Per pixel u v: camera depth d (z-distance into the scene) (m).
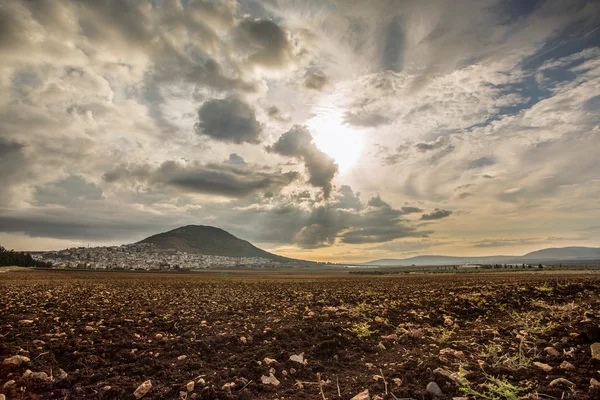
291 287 32.72
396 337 9.97
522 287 18.44
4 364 6.93
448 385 6.09
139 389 6.27
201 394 6.18
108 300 18.70
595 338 7.62
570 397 5.20
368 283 40.09
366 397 5.80
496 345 8.29
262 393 6.45
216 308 15.85
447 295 18.73
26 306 14.89
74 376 6.91
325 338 9.58
